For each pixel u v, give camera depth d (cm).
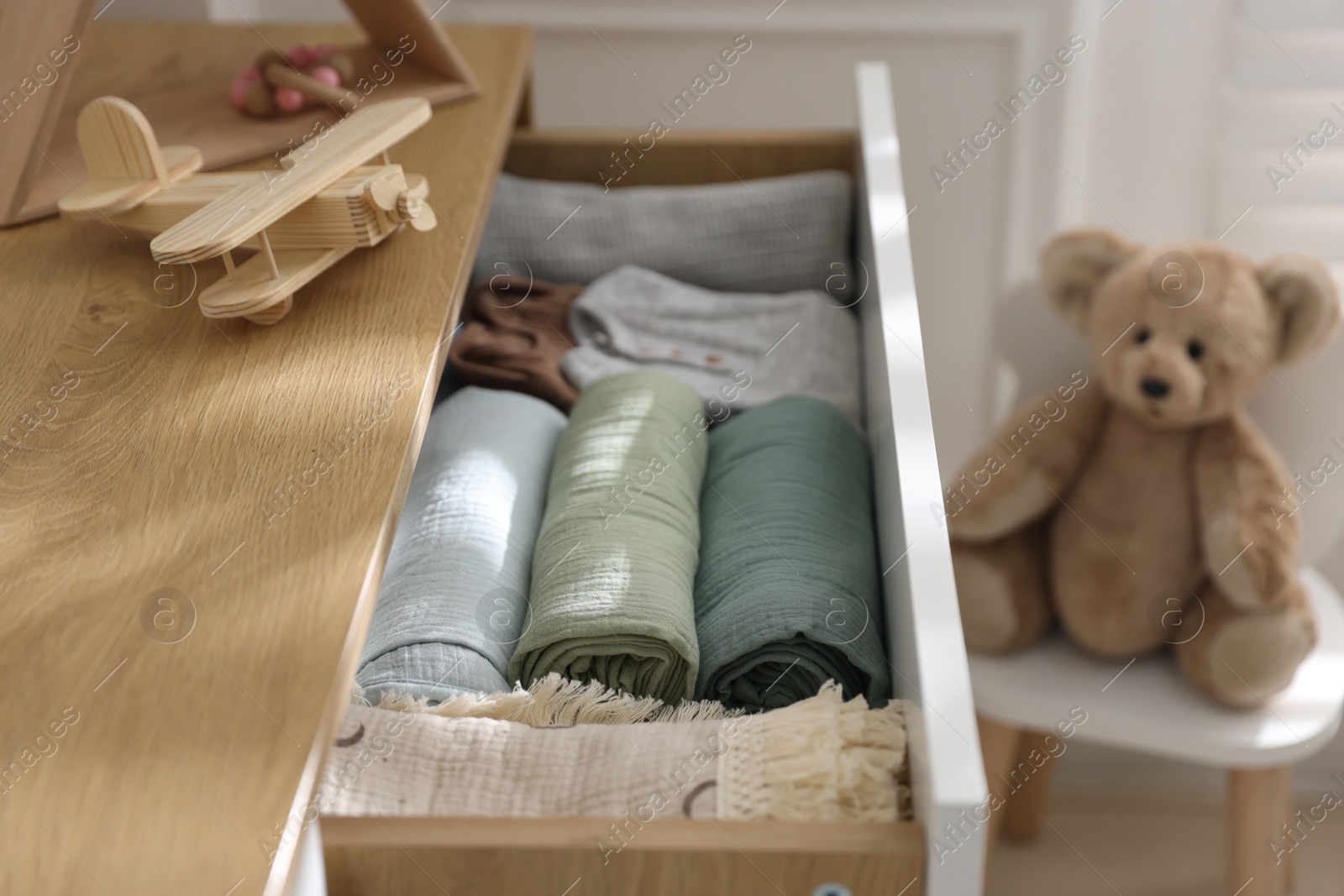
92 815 43
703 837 53
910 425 71
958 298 167
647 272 113
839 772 58
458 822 54
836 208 115
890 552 74
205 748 45
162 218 75
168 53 114
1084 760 169
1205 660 121
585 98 155
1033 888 150
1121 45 147
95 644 49
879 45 150
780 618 71
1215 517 119
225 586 52
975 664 131
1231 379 116
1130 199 157
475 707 65
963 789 49
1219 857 155
